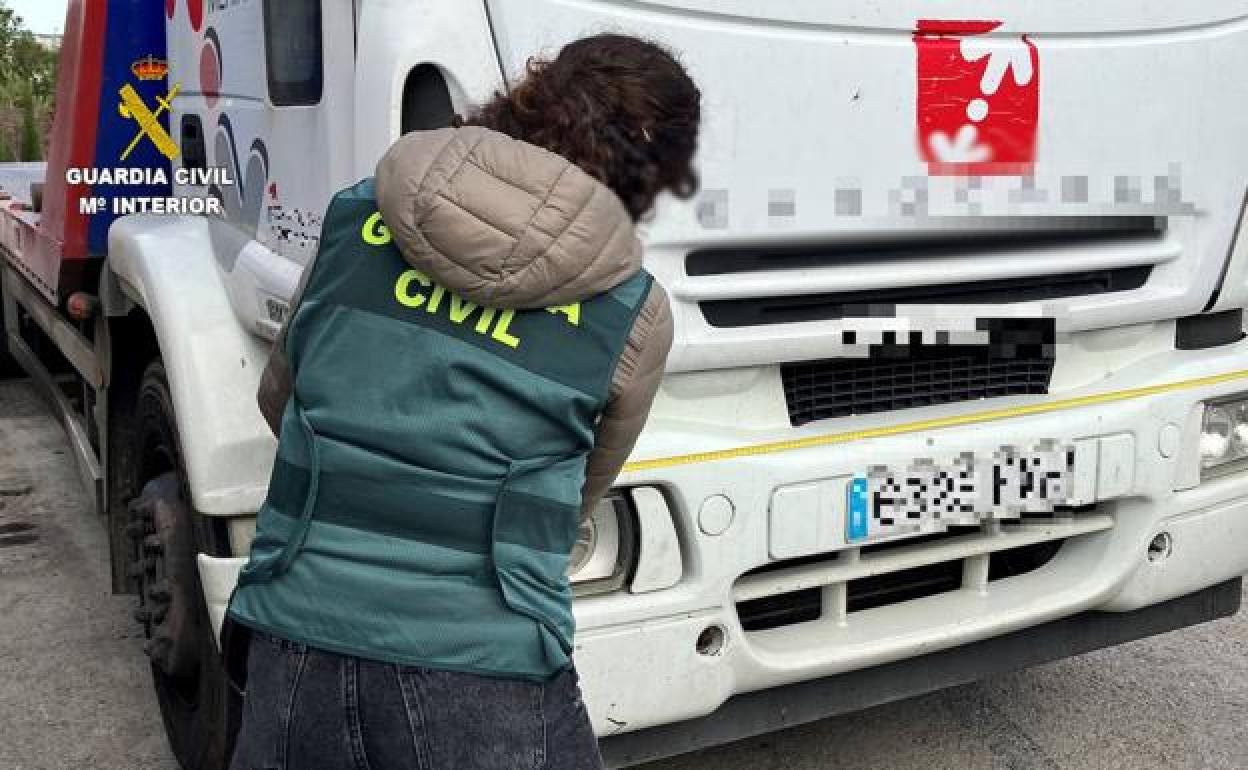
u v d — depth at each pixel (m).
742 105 2.63
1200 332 3.35
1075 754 3.53
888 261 2.85
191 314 2.98
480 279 1.69
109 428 3.90
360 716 1.74
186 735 3.34
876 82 2.76
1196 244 3.22
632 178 1.78
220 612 2.80
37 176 6.32
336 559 1.76
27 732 3.74
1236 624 4.36
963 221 2.90
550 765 1.78
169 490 3.33
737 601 2.74
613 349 1.77
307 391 1.81
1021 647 3.21
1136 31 3.04
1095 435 3.03
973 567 3.08
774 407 2.80
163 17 3.75
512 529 1.75
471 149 1.71
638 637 2.63
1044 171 2.98
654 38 2.55
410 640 1.73
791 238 2.72
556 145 1.77
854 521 2.80
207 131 3.41
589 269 1.72
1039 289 3.05
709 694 2.72
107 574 4.88
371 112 2.44
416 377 1.74
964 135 2.87
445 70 2.43
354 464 1.75
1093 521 3.12
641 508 2.60
